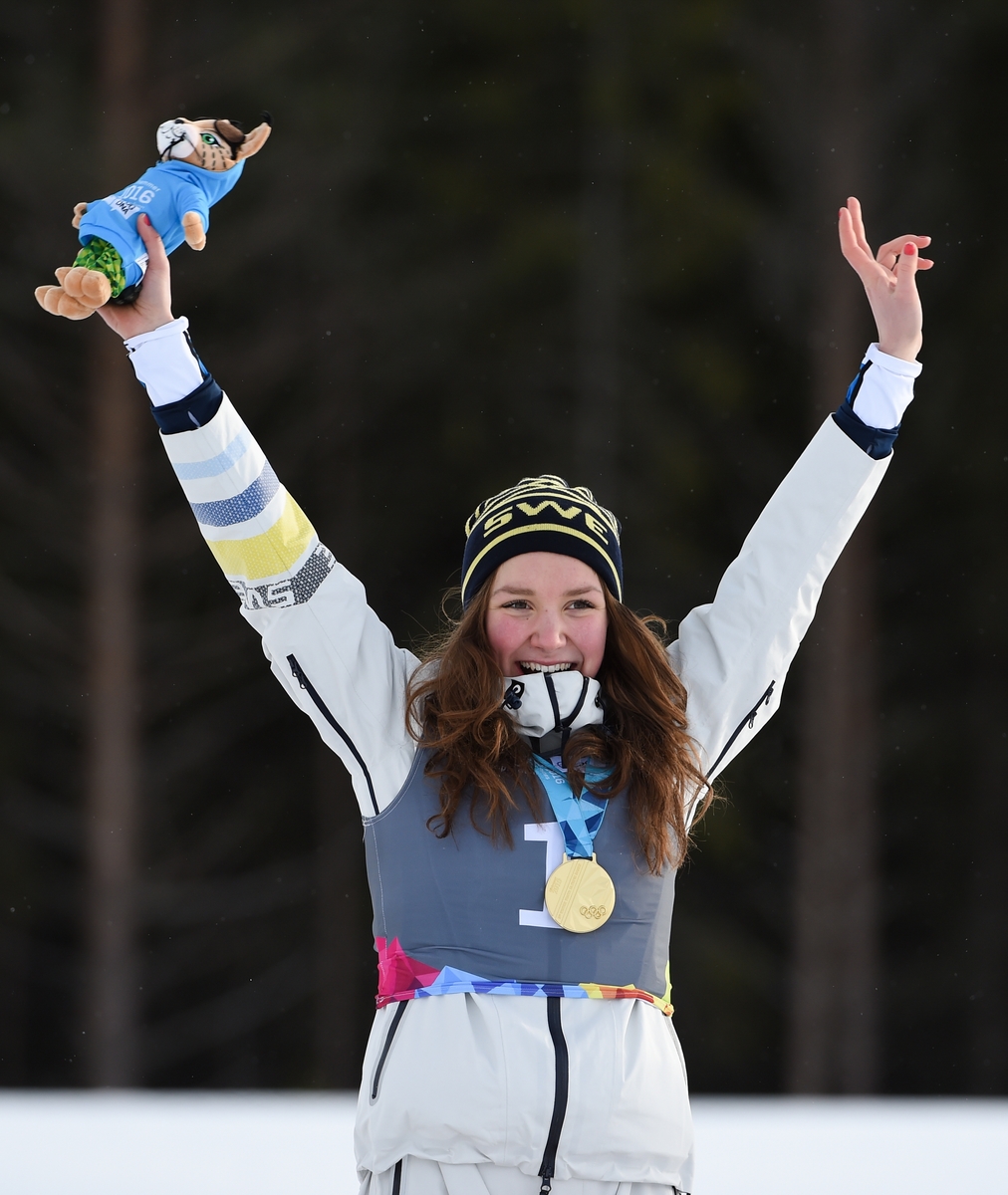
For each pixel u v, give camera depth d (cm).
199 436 896
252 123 5538
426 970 855
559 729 911
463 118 5994
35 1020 5662
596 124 5934
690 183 5803
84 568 5281
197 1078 5666
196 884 5597
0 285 5141
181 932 5641
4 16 5469
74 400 5344
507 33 6050
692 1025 5431
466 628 943
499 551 965
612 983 858
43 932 5659
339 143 5700
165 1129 2286
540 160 5981
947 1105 3344
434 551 5969
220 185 938
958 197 5800
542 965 848
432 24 6044
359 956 5731
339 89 5866
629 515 5678
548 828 874
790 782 5509
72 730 5581
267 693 5781
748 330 5834
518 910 856
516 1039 828
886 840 5744
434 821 877
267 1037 5709
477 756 881
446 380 5903
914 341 995
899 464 5794
